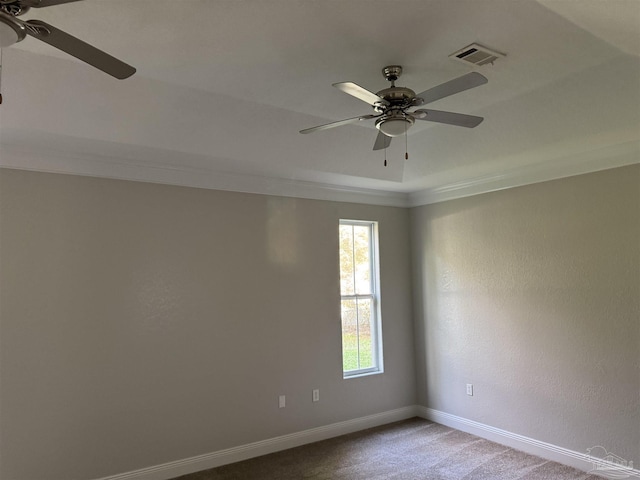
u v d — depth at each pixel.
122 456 3.52
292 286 4.50
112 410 3.52
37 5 1.58
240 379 4.12
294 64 2.80
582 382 3.72
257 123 3.56
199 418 3.88
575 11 2.18
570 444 3.78
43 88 2.78
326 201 4.83
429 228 5.18
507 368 4.29
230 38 2.47
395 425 4.94
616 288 3.54
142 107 3.12
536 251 4.09
